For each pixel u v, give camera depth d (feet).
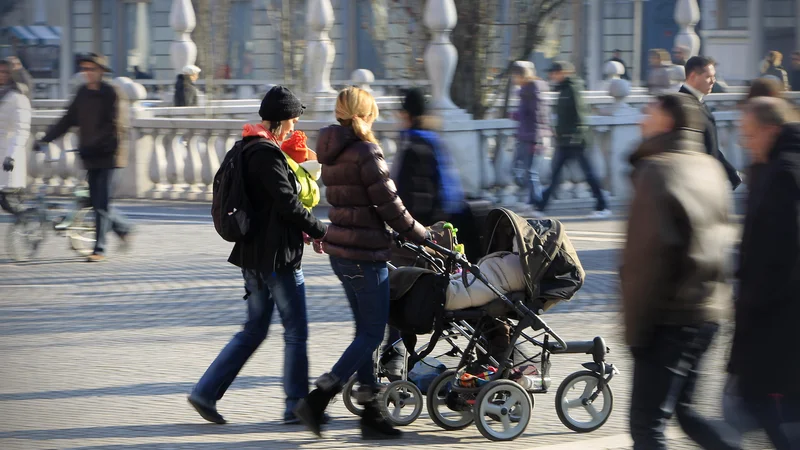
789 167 62.34
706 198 61.11
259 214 82.12
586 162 210.59
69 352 107.96
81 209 168.76
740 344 64.85
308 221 81.10
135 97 247.70
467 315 81.15
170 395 92.73
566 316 123.65
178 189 243.60
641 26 414.21
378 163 77.77
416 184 91.71
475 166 213.87
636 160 63.36
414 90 93.50
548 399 92.22
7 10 486.38
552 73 212.64
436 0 213.05
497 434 80.33
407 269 82.89
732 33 384.68
